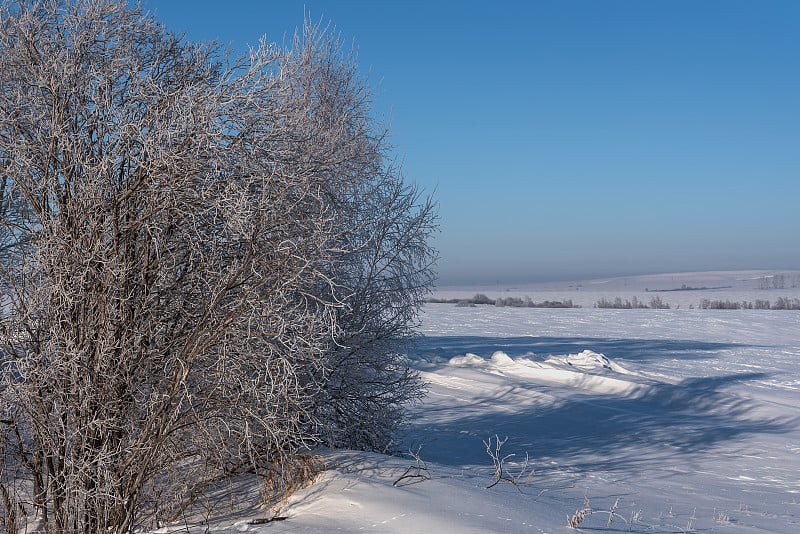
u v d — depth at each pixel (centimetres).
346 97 1023
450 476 766
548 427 1561
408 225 956
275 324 593
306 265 582
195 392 610
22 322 577
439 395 1895
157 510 639
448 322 5409
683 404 1923
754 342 4019
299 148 671
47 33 640
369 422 905
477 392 1945
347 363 871
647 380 2228
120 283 587
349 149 912
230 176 602
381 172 961
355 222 873
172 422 582
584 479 1026
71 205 594
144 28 671
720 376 2497
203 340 591
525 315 6544
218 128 596
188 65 684
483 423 1571
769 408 1831
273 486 691
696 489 1019
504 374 2288
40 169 606
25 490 638
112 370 590
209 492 715
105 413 588
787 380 2455
